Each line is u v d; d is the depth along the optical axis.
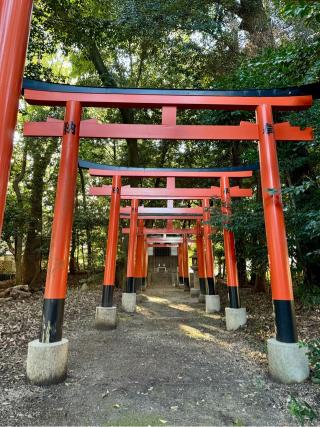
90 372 4.14
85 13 9.59
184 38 10.67
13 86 2.08
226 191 7.70
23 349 5.03
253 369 4.26
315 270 7.00
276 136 4.84
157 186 15.98
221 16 10.04
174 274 21.36
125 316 8.62
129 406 3.23
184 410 3.16
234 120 8.33
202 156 14.27
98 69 11.87
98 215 14.29
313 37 6.06
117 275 15.16
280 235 4.14
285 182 7.34
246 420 2.96
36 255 13.79
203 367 4.39
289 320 3.90
